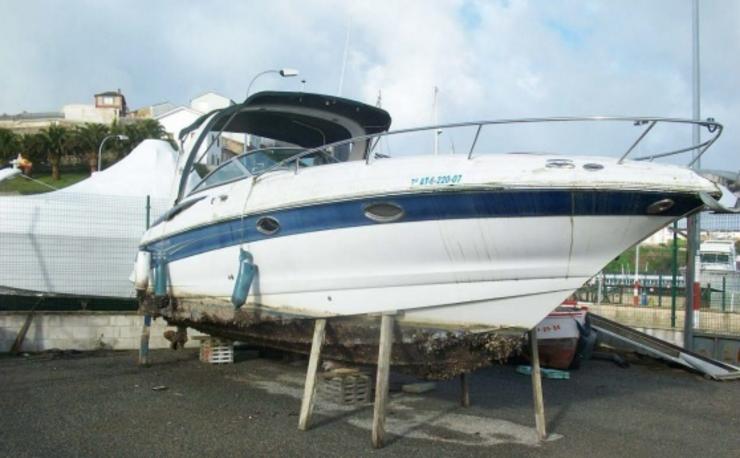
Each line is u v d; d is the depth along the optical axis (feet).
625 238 16.87
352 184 18.08
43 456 15.55
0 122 268.62
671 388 28.30
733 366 31.96
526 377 29.89
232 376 27.27
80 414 19.90
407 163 17.87
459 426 19.99
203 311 24.41
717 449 18.53
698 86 37.63
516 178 16.17
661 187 15.61
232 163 24.32
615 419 21.89
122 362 30.32
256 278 21.27
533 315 17.83
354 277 18.85
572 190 15.92
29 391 23.15
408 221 17.56
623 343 35.53
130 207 40.63
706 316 39.65
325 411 21.08
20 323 32.60
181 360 31.22
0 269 37.35
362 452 16.84
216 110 25.20
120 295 39.45
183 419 19.66
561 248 16.99
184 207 25.05
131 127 200.85
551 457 17.03
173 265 25.77
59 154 192.95
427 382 26.35
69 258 38.68
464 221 17.02
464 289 17.85
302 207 19.10
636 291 53.83
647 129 16.40
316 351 19.30
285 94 23.44
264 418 20.07
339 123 25.86
